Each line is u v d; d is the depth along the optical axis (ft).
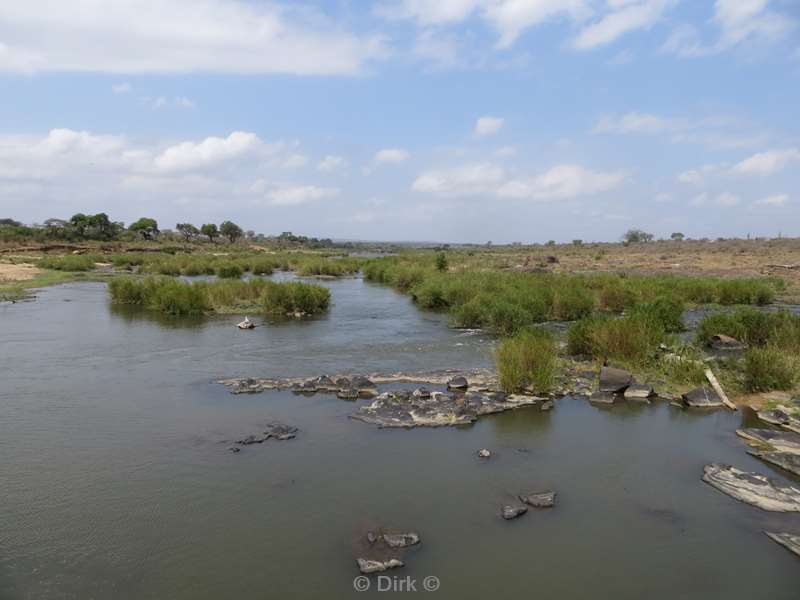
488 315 69.46
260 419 34.73
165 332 65.41
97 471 27.30
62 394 39.96
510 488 25.98
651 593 18.79
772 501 24.84
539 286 88.94
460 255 241.35
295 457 29.07
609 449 30.86
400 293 113.50
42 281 127.75
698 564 20.43
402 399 38.24
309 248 430.61
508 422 35.06
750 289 94.58
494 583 19.15
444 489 25.73
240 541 21.40
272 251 328.70
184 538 21.58
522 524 22.90
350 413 35.91
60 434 32.14
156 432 32.48
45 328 67.77
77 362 49.85
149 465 27.96
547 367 41.65
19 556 20.38
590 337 52.31
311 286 86.17
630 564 20.36
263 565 19.94
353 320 76.28
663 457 29.84
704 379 42.91
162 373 46.11
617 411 37.55
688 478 27.32
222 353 53.98
